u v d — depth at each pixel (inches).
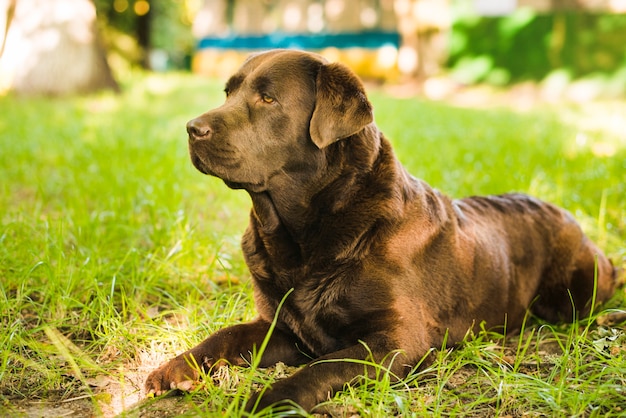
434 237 148.3
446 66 967.0
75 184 290.2
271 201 144.4
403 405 119.0
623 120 561.0
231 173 140.6
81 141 408.5
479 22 934.4
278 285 144.6
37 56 687.7
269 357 145.6
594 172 304.0
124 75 970.7
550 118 569.9
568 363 141.0
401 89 938.1
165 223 223.3
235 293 176.1
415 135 443.5
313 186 140.8
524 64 908.0
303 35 1039.0
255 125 141.3
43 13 690.2
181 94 742.5
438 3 956.0
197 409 116.0
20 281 174.9
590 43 861.2
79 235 209.0
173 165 326.0
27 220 223.5
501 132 466.9
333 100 139.3
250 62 151.9
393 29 976.3
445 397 128.1
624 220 244.7
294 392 119.0
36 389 133.9
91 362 143.3
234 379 134.6
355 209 139.6
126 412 123.9
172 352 149.5
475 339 151.3
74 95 692.7
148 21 1231.5
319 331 142.2
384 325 135.9
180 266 197.2
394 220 140.7
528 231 176.7
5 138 420.2
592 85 852.6
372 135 145.2
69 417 123.0
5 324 158.6
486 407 126.4
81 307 172.2
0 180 311.4
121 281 182.2
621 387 124.9
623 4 879.7
